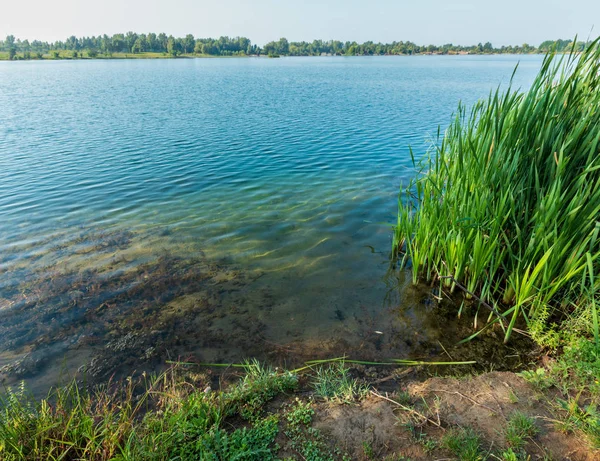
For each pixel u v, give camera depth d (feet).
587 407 10.65
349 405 11.93
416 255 19.38
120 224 27.73
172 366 14.57
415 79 160.66
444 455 9.79
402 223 21.97
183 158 45.98
